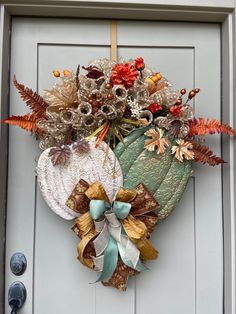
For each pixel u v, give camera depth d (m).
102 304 1.54
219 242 1.61
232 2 1.54
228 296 1.55
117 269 1.45
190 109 1.45
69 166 1.40
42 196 1.53
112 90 1.36
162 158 1.43
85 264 1.39
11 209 1.55
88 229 1.36
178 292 1.58
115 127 1.42
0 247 1.48
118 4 1.51
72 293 1.54
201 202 1.61
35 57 1.58
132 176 1.41
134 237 1.34
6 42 1.52
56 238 1.55
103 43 1.61
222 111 1.62
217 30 1.64
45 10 1.54
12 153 1.56
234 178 1.54
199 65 1.64
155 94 1.42
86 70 1.46
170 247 1.59
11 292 1.51
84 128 1.41
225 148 1.58
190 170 1.47
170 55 1.64
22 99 1.52
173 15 1.58
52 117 1.39
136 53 1.63
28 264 1.54
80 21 1.61
